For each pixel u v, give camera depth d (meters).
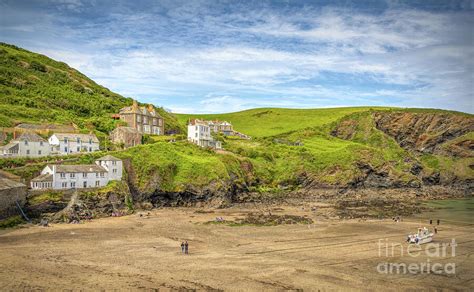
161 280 51.50
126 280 51.12
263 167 158.00
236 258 62.78
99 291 47.09
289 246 71.44
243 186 137.62
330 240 76.69
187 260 60.94
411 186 170.75
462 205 133.25
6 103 144.12
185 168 123.38
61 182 95.75
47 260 58.91
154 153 124.56
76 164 104.56
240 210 115.00
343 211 116.50
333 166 162.00
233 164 141.25
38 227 81.19
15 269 54.28
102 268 55.91
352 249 70.00
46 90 168.38
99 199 97.62
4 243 68.06
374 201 140.62
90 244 69.19
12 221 81.25
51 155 112.00
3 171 91.25
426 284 52.62
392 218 104.75
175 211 108.88
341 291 49.44
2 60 180.88
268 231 84.19
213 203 119.94
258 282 51.75
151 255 63.31
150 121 166.88
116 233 78.25
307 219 99.69
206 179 122.12
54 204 90.00
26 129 123.12
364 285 51.72
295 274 55.25
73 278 51.38
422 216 109.06
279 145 191.25
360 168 166.50
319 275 55.12
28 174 95.62
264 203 130.75
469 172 193.88
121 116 160.62
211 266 58.09
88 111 165.25
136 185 113.12
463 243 75.69
